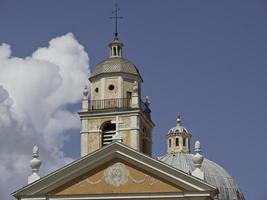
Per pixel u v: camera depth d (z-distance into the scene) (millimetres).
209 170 113562
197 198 66750
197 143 69688
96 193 68500
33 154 71250
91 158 68938
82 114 82125
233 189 113000
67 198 68750
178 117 121375
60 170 68938
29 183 69250
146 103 85312
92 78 84688
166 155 117562
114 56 86000
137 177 68188
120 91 83250
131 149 68188
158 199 67375
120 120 81125
